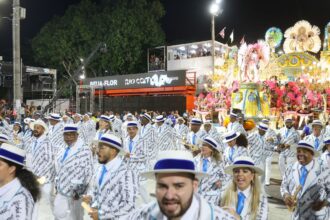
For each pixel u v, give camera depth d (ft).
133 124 26.61
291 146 32.94
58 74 131.75
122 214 14.33
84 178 18.99
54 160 22.41
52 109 91.40
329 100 79.97
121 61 123.54
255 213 13.07
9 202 10.19
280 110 80.53
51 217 23.54
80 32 124.98
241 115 52.49
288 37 90.07
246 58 83.25
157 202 7.57
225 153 23.86
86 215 23.58
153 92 98.17
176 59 121.60
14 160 10.39
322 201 16.46
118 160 15.01
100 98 101.35
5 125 42.91
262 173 13.20
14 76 52.65
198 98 86.07
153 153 35.99
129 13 123.13
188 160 7.22
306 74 84.07
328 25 85.20
